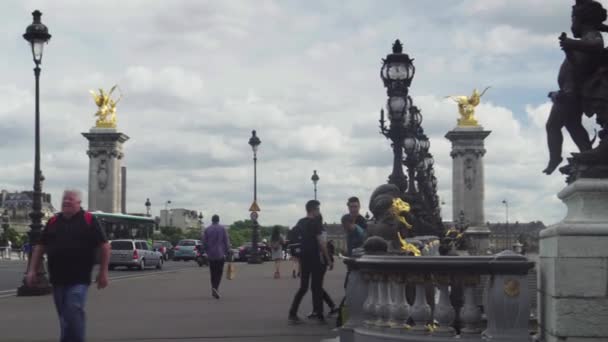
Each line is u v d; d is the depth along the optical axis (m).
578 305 7.28
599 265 7.28
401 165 16.30
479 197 132.38
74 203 10.11
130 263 46.62
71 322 9.99
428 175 31.25
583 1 8.11
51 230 10.09
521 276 7.64
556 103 8.20
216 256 22.47
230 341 12.78
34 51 25.95
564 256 7.32
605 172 7.57
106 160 120.88
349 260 9.50
